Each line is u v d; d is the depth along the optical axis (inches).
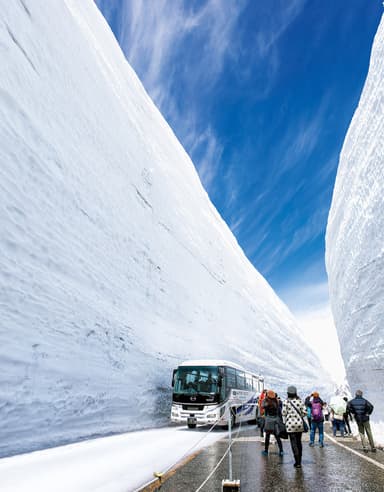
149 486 143.8
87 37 752.3
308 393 1596.9
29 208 331.9
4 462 194.4
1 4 369.4
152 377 539.5
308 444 313.0
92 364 384.8
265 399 249.0
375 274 407.8
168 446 278.5
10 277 283.1
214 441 334.3
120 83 932.6
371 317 425.1
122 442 301.0
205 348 833.5
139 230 669.3
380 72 408.5
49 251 354.9
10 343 267.7
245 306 1327.5
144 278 637.9
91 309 413.4
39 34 452.4
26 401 272.8
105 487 137.3
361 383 507.8
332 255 717.9
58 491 128.3
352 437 372.8
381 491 139.4
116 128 702.5
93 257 463.2
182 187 1202.6
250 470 190.7
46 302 326.3
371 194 418.9
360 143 489.1
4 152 307.3
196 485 152.6
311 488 146.9
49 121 422.3
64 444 299.9
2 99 324.5
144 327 574.9
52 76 463.5
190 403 441.1
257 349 1272.1
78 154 488.1
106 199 553.3
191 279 912.9
